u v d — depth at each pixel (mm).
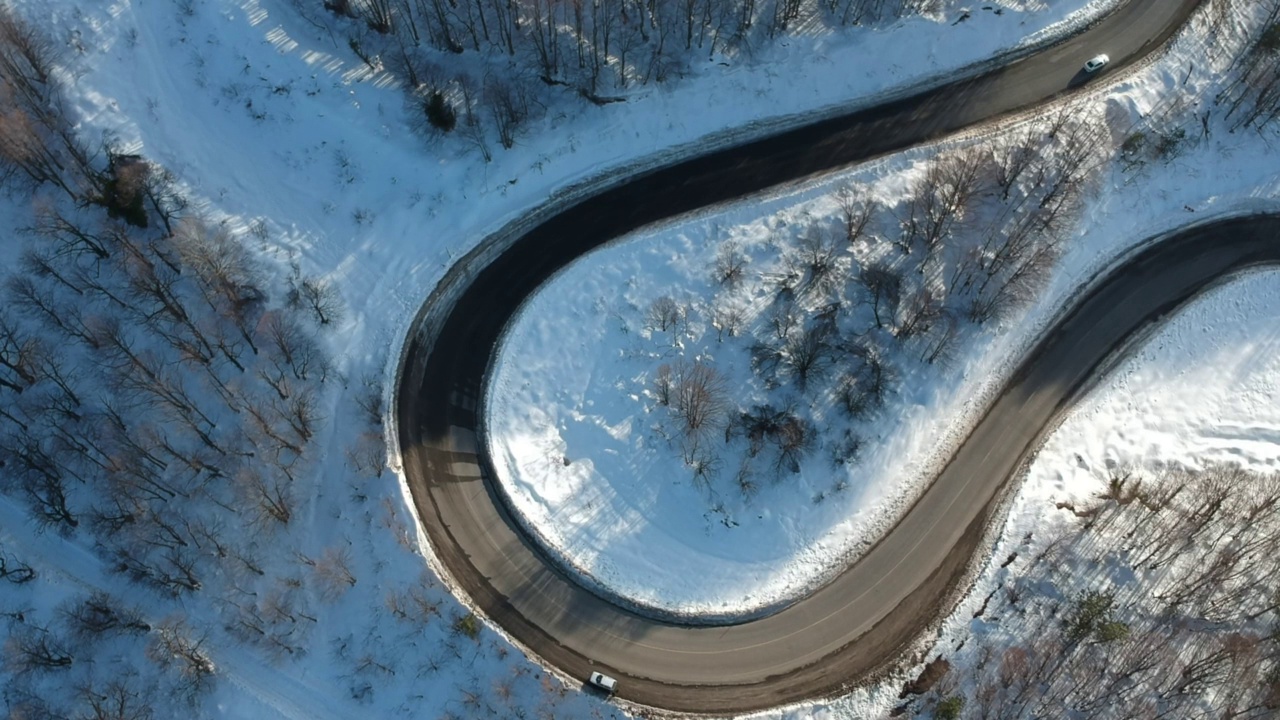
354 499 74750
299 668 70938
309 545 73688
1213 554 73375
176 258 78312
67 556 73562
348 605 72188
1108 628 70250
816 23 87250
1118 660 70438
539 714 69375
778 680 71062
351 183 82125
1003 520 75562
